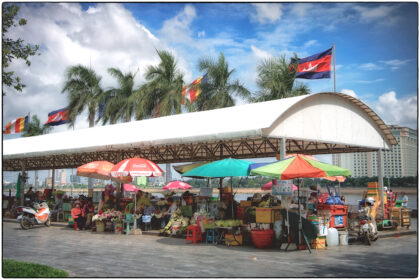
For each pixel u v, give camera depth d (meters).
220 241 12.22
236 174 11.89
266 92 29.06
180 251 10.64
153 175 14.56
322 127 14.38
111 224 15.92
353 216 13.62
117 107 35.22
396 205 16.03
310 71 23.05
